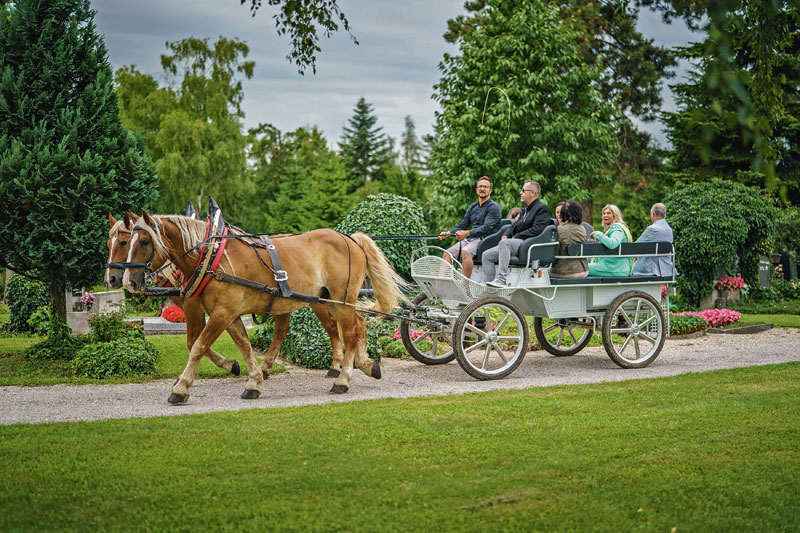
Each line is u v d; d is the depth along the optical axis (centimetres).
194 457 499
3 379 827
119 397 741
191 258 699
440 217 2083
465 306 909
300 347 938
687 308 1805
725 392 729
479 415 630
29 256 905
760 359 1003
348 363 783
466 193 1927
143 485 446
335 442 539
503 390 766
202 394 761
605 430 573
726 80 393
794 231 2342
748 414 624
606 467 481
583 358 1028
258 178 5191
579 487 443
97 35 974
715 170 2486
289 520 393
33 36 940
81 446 526
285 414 638
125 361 865
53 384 813
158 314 1716
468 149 1880
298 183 4628
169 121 3656
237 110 3981
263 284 725
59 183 902
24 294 1399
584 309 926
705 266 1828
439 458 501
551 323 1248
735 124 408
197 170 3647
